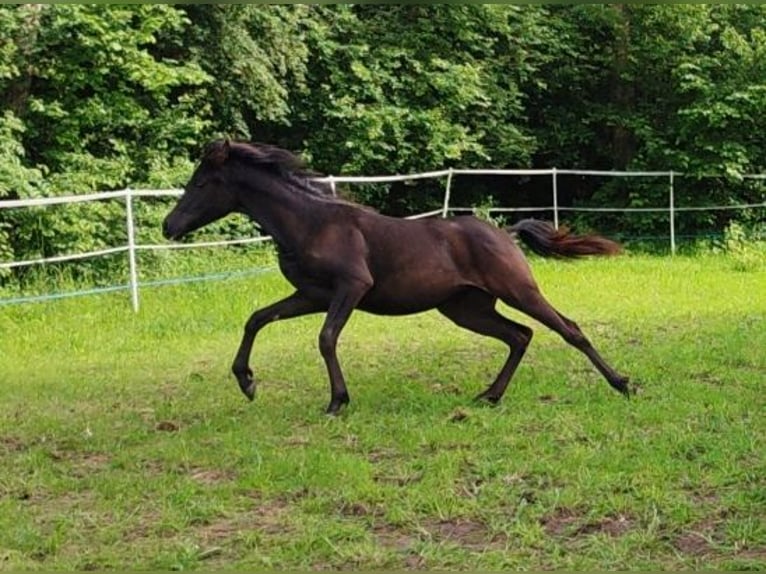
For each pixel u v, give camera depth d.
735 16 21.67
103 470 6.50
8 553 4.98
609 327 11.52
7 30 15.60
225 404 8.23
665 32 21.34
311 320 12.46
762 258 17.47
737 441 6.50
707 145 20.50
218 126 18.98
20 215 15.16
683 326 11.40
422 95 20.53
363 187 20.20
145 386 9.12
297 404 8.12
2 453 6.95
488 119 21.38
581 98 22.64
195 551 5.00
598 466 6.08
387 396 8.30
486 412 7.55
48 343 11.30
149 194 13.13
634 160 21.39
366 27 20.70
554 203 19.81
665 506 5.38
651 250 20.28
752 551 4.86
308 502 5.64
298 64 18.98
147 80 16.67
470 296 8.04
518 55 21.50
